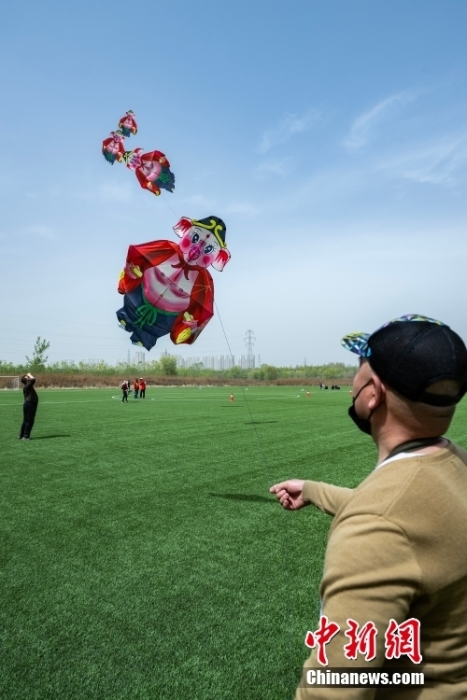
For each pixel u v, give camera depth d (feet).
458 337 4.82
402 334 4.73
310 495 7.62
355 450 41.37
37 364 234.58
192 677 11.24
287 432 53.21
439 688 4.30
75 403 103.04
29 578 16.55
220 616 14.02
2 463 36.01
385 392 4.83
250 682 11.06
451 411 4.72
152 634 13.05
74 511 24.25
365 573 4.04
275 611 14.29
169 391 188.85
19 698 10.52
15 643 12.63
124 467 34.58
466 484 4.62
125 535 20.83
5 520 22.79
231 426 58.90
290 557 18.37
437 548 4.13
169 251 12.92
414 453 4.66
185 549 19.17
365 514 4.28
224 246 13.29
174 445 44.19
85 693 10.68
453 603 4.26
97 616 14.02
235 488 28.73
